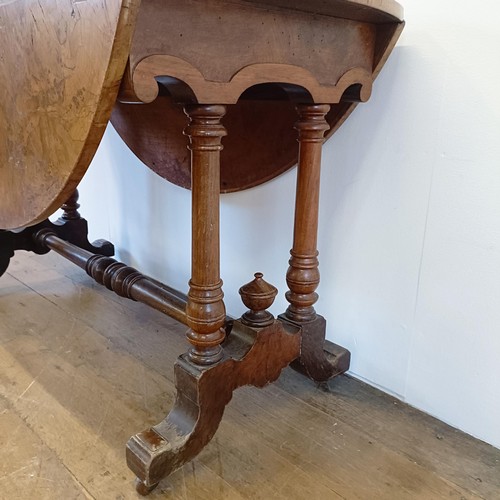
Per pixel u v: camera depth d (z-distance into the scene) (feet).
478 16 2.72
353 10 2.56
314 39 2.68
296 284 3.43
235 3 2.28
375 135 3.32
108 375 3.84
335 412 3.47
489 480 2.87
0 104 2.79
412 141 3.14
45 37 2.24
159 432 2.82
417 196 3.20
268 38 2.46
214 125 2.47
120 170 5.71
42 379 3.76
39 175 2.55
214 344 2.83
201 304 2.76
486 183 2.87
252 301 3.09
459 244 3.07
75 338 4.39
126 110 4.66
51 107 2.30
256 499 2.70
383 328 3.60
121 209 5.90
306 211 3.30
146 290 3.86
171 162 4.45
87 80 2.00
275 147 3.72
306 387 3.76
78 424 3.26
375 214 3.45
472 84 2.81
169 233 5.30
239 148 3.98
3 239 5.15
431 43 2.92
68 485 2.76
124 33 1.80
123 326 4.64
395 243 3.38
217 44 2.26
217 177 2.61
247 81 2.43
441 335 3.28
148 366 3.97
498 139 2.77
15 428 3.20
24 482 2.77
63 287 5.50
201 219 2.65
